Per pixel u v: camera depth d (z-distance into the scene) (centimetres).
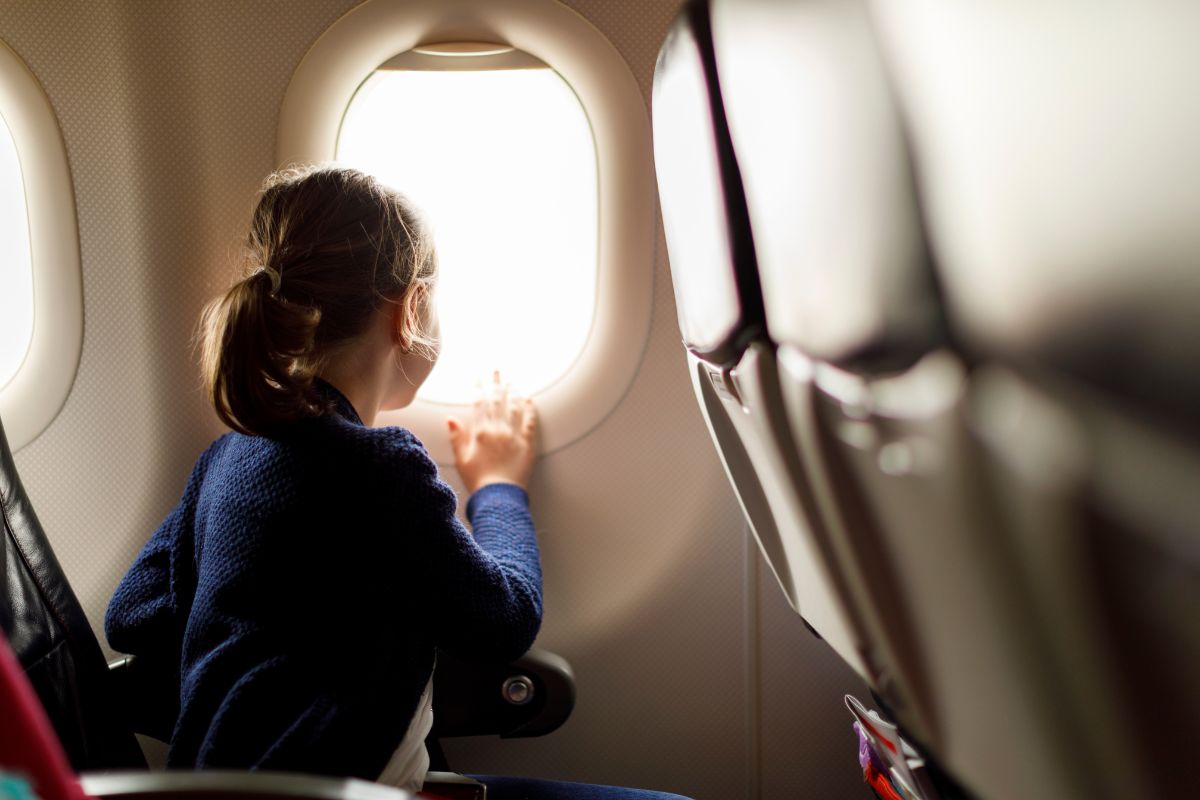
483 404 139
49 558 119
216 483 113
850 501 49
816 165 43
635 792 130
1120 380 31
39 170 133
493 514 128
